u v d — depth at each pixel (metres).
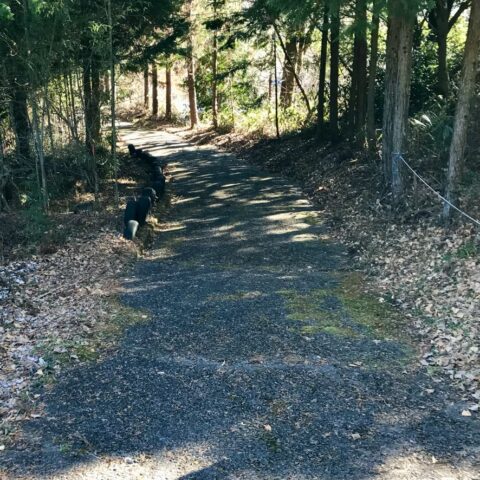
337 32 12.93
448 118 10.78
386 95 10.17
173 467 3.54
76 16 10.51
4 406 4.28
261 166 17.66
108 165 14.60
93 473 3.48
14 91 10.89
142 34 13.98
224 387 4.52
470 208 7.99
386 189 10.34
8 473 3.48
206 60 26.72
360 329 5.67
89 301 6.64
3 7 7.77
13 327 5.87
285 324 5.82
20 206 11.62
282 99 21.55
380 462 3.54
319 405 4.23
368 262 7.94
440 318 5.66
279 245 9.25
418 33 14.73
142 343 5.43
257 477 3.43
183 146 24.14
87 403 4.33
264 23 17.00
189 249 9.24
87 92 13.07
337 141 15.67
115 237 9.41
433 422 3.97
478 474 3.39
